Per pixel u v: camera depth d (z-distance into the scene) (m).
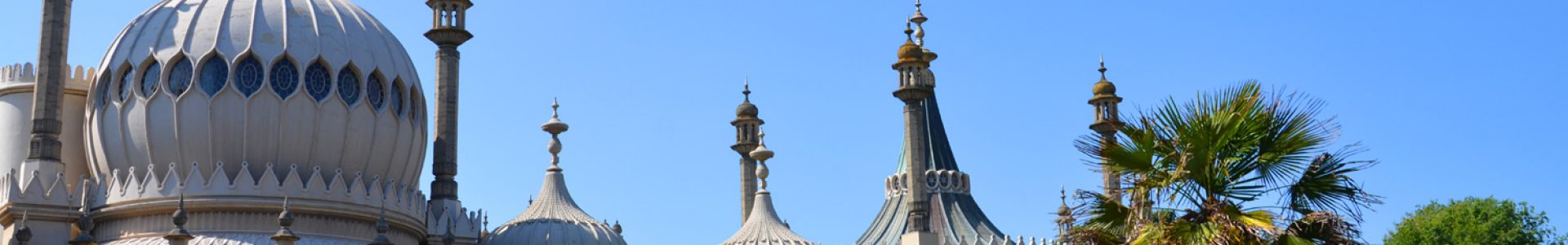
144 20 44.25
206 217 41.53
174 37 43.12
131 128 42.34
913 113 48.44
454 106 47.94
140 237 41.47
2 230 43.31
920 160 47.97
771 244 49.19
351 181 43.47
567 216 48.41
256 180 42.09
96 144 43.06
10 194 40.38
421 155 46.88
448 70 47.97
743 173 60.09
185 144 41.94
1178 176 24.23
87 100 43.88
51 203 40.94
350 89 44.03
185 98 42.09
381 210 42.22
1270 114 24.23
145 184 41.69
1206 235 23.64
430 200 47.12
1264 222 23.61
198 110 42.00
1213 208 24.16
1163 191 24.41
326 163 43.06
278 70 42.88
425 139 47.38
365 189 43.31
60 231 41.00
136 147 42.28
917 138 48.12
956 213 56.78
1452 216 68.50
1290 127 24.25
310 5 45.00
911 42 49.31
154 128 42.09
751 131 60.34
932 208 56.88
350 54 44.09
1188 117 24.47
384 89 45.03
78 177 44.78
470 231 46.94
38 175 41.09
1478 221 68.06
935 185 57.44
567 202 49.44
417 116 46.50
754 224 50.59
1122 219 25.52
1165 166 24.75
